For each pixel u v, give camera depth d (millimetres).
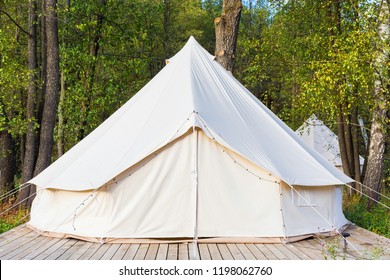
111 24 15023
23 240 6621
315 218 6996
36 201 7641
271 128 7641
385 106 9914
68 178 6855
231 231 6492
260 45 14312
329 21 12875
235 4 10773
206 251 5895
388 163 17969
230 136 6742
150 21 16438
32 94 12211
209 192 6539
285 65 14406
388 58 9492
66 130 15125
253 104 7984
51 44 11258
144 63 15836
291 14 13742
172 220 6453
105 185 6418
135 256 5562
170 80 7867
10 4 14211
